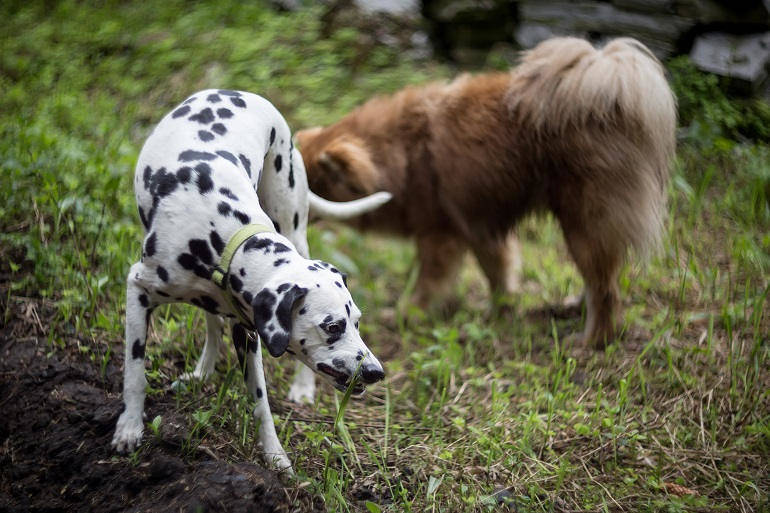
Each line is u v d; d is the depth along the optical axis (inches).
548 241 257.1
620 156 185.3
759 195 236.4
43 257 169.3
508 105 198.4
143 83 299.1
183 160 126.7
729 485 145.3
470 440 156.3
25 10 343.3
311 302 115.2
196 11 346.3
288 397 166.6
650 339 191.0
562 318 211.9
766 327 188.7
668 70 277.3
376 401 175.2
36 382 146.1
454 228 214.7
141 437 132.2
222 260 121.3
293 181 151.2
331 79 311.3
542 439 155.6
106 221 186.9
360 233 229.1
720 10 289.1
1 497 133.0
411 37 339.6
